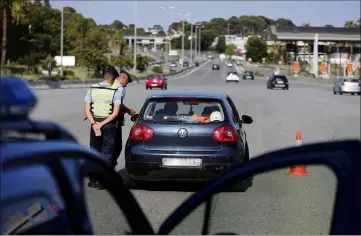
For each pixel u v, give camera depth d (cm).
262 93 4388
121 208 289
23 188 200
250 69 13175
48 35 7694
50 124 220
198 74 10212
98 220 319
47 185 209
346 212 258
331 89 5516
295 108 2873
